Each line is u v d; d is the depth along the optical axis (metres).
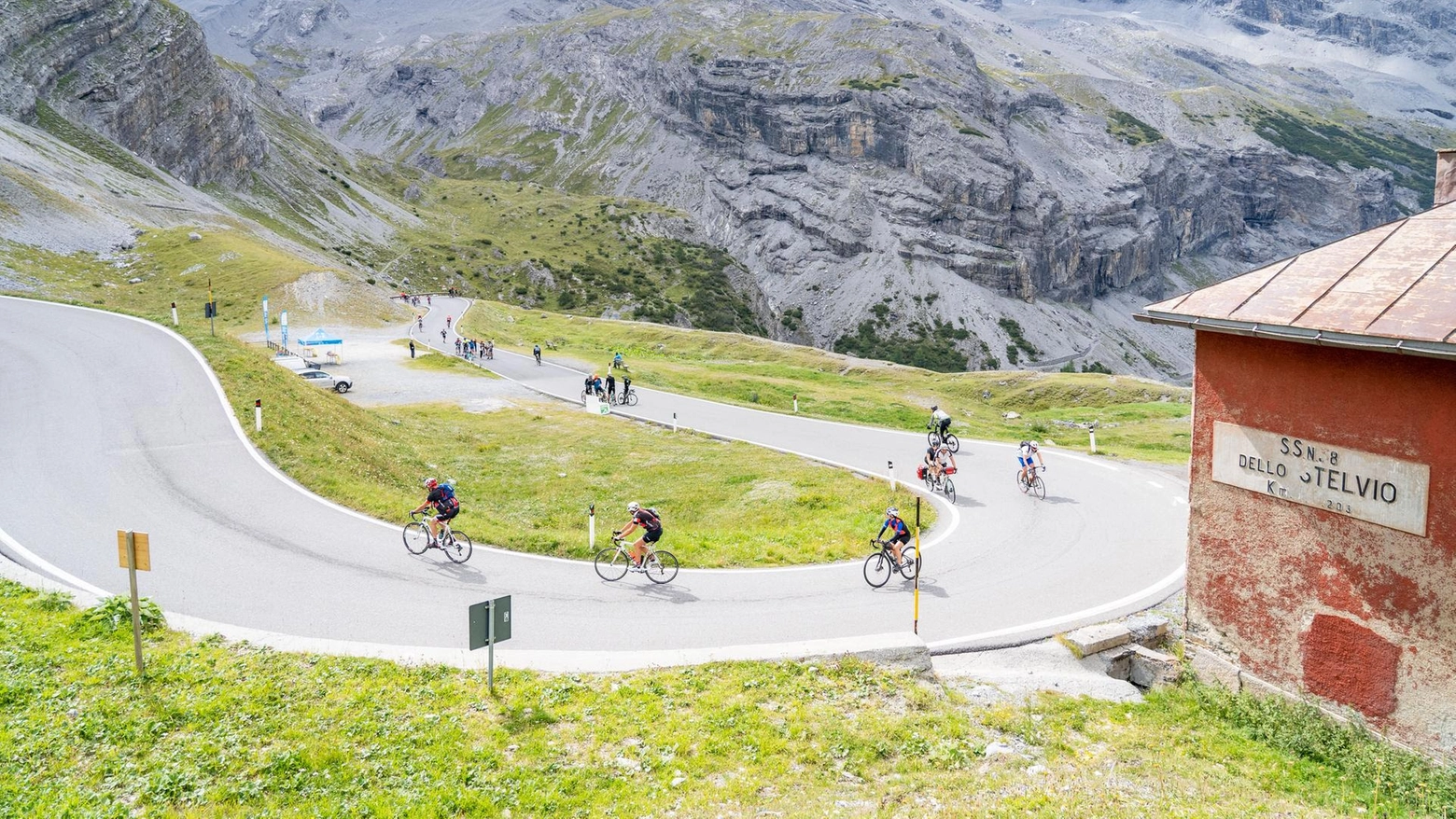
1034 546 22.84
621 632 16.20
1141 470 32.62
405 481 28.42
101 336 38.50
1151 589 19.55
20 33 135.62
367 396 50.62
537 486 32.25
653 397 53.09
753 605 17.94
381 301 92.00
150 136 153.50
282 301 83.06
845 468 32.72
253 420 28.30
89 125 138.88
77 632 13.49
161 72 160.75
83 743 10.35
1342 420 13.23
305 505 22.61
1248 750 13.07
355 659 13.35
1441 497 11.98
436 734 11.20
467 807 9.59
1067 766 11.82
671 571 19.64
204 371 33.12
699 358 87.38
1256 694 14.82
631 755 11.12
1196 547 15.98
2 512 20.25
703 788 10.36
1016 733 12.86
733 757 11.20
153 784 9.59
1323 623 13.75
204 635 13.95
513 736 11.38
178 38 168.50
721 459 35.56
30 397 29.78
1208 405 15.57
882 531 19.77
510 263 199.75
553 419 45.31
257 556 18.98
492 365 66.06
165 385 31.45
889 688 13.79
